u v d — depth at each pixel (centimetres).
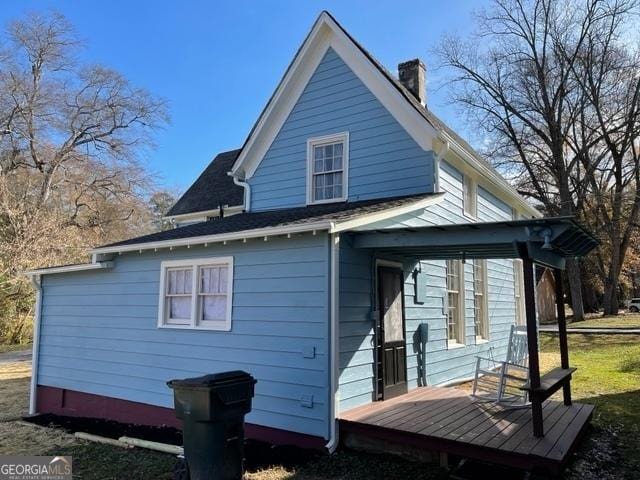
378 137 872
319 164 947
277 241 668
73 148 2700
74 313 921
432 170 812
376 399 672
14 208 2019
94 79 2714
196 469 464
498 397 657
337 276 608
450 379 924
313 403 600
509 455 464
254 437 650
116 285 866
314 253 628
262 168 1020
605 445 588
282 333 644
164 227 3697
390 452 559
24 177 2472
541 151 2623
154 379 782
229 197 1609
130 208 2862
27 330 1967
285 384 631
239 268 706
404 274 789
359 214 638
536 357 513
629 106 2466
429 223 827
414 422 561
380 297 706
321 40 955
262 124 1006
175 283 792
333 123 930
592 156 2697
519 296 1412
